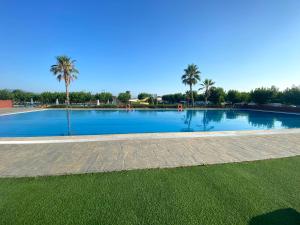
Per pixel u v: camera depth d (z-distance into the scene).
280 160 5.03
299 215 2.72
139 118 21.67
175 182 3.71
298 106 25.42
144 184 3.62
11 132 13.71
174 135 7.91
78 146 6.21
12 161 4.84
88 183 3.64
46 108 31.16
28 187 3.47
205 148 6.10
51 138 7.23
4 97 42.69
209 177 3.95
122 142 6.75
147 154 5.45
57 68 29.52
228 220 2.60
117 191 3.34
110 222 2.54
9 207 2.86
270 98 30.94
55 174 4.05
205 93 39.34
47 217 2.64
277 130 9.24
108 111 29.09
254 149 6.05
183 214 2.72
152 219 2.61
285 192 3.34
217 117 22.77
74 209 2.82
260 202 3.03
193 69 35.59
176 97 44.62
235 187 3.52
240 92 36.72
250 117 22.66
